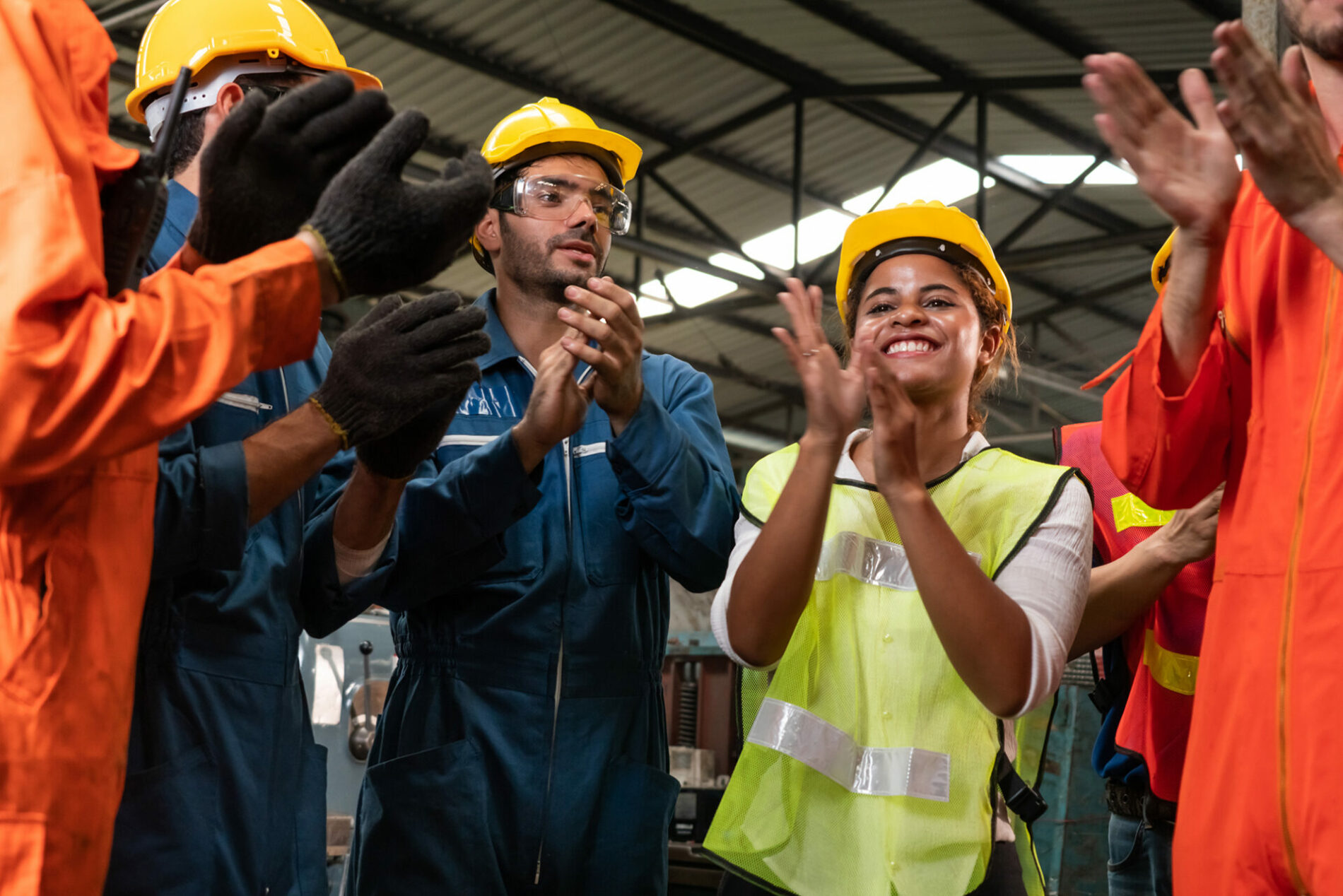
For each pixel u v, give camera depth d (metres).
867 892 1.71
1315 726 1.31
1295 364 1.45
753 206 13.49
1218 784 1.43
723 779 4.34
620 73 11.05
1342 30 1.44
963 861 1.72
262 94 1.37
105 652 1.24
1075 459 2.57
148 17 8.82
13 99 1.19
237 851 1.67
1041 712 1.98
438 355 1.61
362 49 9.99
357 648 3.50
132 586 1.29
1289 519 1.40
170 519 1.56
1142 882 2.38
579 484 2.25
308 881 1.79
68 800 1.18
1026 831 1.88
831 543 1.93
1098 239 13.34
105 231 1.28
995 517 1.93
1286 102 1.27
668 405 2.41
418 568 2.07
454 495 2.04
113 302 1.20
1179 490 1.65
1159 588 2.17
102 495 1.26
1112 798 2.44
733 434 19.20
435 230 1.34
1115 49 10.59
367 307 5.26
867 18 10.62
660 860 2.14
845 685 1.84
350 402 1.61
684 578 2.15
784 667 1.87
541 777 2.08
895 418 1.72
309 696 3.36
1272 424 1.46
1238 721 1.42
